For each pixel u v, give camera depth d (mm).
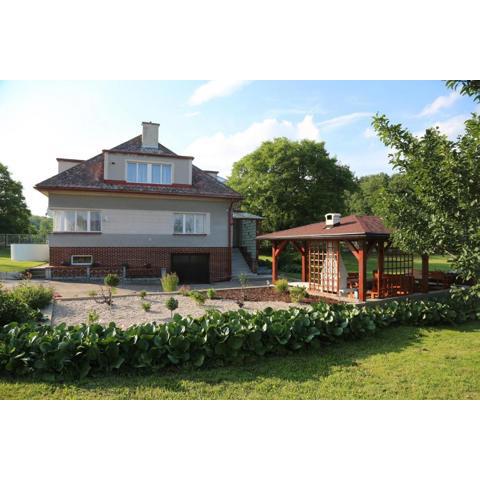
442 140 5172
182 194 18547
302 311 7602
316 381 5273
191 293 10617
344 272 12406
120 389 4867
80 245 17453
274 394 4844
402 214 5824
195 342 5781
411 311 9094
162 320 8336
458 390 5035
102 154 19391
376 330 8000
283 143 36188
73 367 5203
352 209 55656
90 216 17703
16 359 5090
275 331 6402
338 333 7098
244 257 22719
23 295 9125
